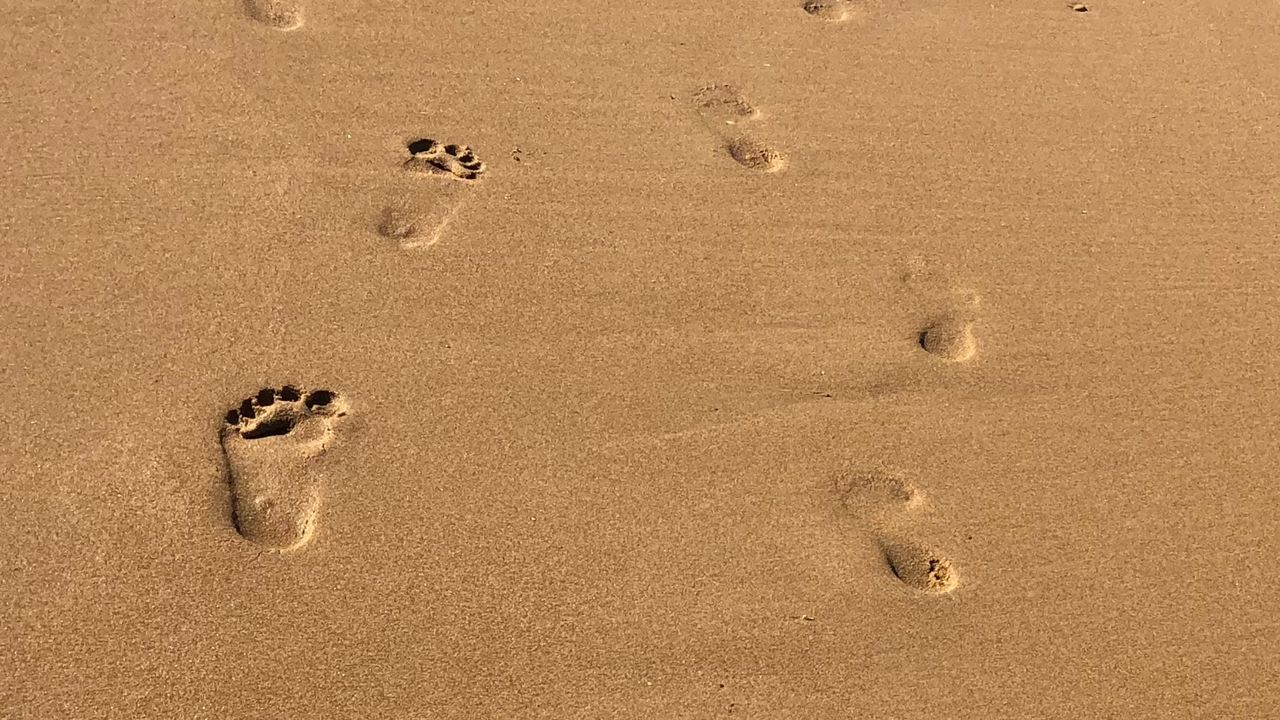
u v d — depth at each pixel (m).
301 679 2.21
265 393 2.57
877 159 3.36
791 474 2.65
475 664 2.27
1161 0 4.10
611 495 2.54
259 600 2.29
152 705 2.14
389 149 3.11
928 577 2.53
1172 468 2.80
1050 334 3.03
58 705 2.11
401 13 3.50
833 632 2.42
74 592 2.24
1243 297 3.20
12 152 2.91
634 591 2.41
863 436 2.74
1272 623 2.58
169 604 2.26
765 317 2.93
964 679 2.40
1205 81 3.81
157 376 2.56
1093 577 2.59
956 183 3.34
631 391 2.73
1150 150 3.55
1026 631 2.49
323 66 3.29
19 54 3.14
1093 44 3.87
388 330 2.74
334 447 2.52
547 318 2.83
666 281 2.96
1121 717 2.40
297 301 2.75
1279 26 4.08
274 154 3.04
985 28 3.85
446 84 3.31
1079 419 2.86
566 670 2.29
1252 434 2.90
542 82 3.38
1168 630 2.54
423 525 2.43
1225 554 2.67
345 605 2.31
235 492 2.42
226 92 3.17
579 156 3.20
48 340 2.59
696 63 3.54
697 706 2.29
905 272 3.10
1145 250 3.26
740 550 2.51
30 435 2.44
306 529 2.39
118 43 3.23
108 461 2.42
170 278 2.74
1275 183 3.52
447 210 3.00
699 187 3.19
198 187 2.93
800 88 3.52
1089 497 2.72
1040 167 3.43
